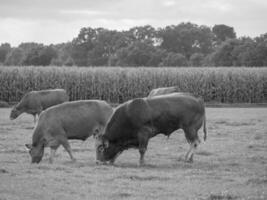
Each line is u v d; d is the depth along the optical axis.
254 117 36.38
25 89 55.44
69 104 18.98
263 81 57.38
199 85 57.56
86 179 14.54
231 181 14.69
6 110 45.25
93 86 56.25
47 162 18.55
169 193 12.98
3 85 54.84
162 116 18.30
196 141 18.78
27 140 24.09
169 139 24.45
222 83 57.34
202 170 16.56
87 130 19.11
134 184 14.00
